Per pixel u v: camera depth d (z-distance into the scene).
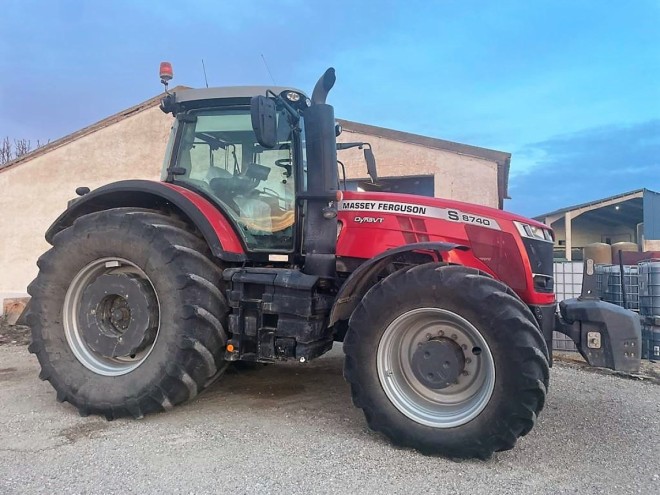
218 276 3.37
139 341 3.33
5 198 11.66
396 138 9.51
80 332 3.52
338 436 3.05
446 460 2.73
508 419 2.62
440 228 3.36
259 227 3.64
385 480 2.48
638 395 4.20
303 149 3.72
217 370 3.39
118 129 11.05
